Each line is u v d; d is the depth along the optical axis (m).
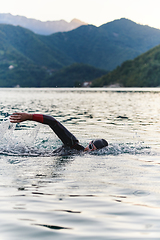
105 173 4.03
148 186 3.45
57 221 2.55
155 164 4.56
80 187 3.42
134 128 8.95
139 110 15.91
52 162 4.73
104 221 2.54
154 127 9.16
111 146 5.83
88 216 2.65
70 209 2.80
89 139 6.98
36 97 33.59
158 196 3.11
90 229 2.40
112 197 3.10
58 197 3.10
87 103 22.39
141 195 3.15
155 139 6.95
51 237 2.27
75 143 5.59
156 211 2.73
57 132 5.51
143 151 5.59
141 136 7.41
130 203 2.93
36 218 2.61
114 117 12.33
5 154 5.39
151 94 39.81
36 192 3.25
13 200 3.02
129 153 5.43
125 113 14.18
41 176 3.87
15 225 2.48
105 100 26.69
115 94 42.00
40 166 4.45
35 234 2.32
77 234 2.31
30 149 5.86
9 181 3.64
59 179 3.73
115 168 4.31
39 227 2.44
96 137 7.28
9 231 2.37
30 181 3.65
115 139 6.95
